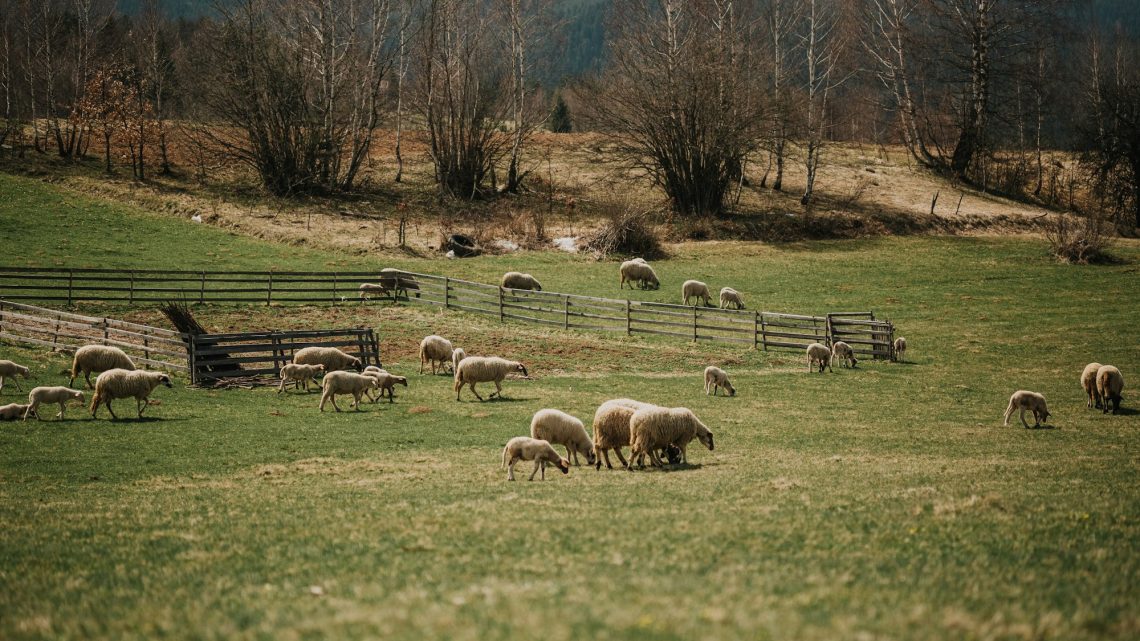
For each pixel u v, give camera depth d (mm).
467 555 11125
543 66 91312
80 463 19500
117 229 60969
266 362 34469
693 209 75250
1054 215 81688
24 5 87750
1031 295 53188
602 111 78062
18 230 58031
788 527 12344
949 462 19406
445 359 34781
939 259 64438
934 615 8141
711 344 41750
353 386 27172
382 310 46469
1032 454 20797
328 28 76875
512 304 46625
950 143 102938
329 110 76250
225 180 77750
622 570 10141
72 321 35875
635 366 36844
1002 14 90625
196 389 29906
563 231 70375
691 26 74875
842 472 17844
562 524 12797
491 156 82938
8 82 83812
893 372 36312
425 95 81812
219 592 9828
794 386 32906
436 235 67562
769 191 84000
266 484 17547
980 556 10531
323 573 10531
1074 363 37875
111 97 76250
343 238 64250
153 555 11875
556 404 28172
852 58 89812
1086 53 99438
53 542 12734
